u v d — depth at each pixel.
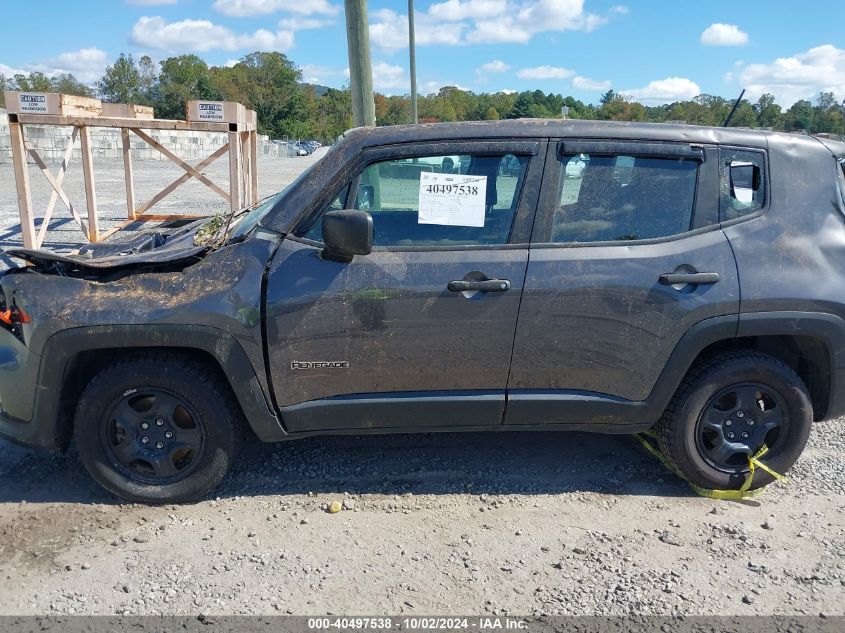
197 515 3.69
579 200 3.67
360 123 7.14
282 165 31.08
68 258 3.51
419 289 3.51
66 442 3.81
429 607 3.01
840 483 4.11
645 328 3.62
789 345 4.00
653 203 3.70
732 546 3.48
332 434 3.79
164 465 3.72
